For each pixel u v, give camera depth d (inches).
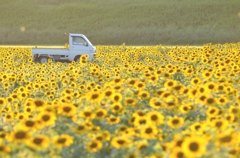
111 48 3034.0
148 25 7283.5
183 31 6530.5
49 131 503.2
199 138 415.2
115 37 6378.0
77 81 1188.5
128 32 6407.5
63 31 7170.3
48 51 2454.5
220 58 1344.7
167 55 2080.5
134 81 871.1
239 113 584.7
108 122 572.7
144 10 7790.4
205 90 746.2
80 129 522.0
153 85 920.3
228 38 5679.1
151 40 6136.8
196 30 6496.1
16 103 815.7
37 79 1224.2
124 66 1396.4
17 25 7657.5
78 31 7288.4
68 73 1272.1
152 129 510.0
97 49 3009.4
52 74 1352.1
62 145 470.3
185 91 789.2
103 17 7755.9
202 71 1103.0
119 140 482.3
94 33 6692.9
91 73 1210.0
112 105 650.8
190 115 652.7
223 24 6988.2
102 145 500.1
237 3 7662.4
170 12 7578.7
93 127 535.2
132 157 452.4
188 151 406.0
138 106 690.2
